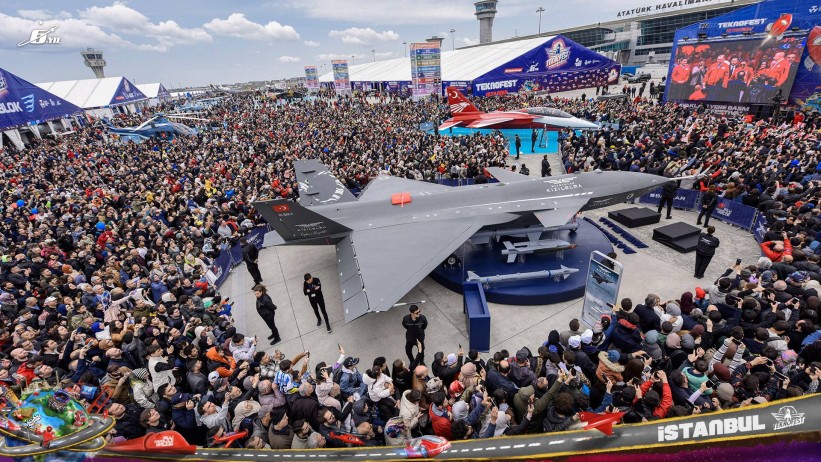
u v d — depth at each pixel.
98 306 10.19
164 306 9.59
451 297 12.88
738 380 6.81
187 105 91.69
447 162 24.28
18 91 43.09
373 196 17.02
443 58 81.00
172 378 7.35
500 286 12.41
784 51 29.09
